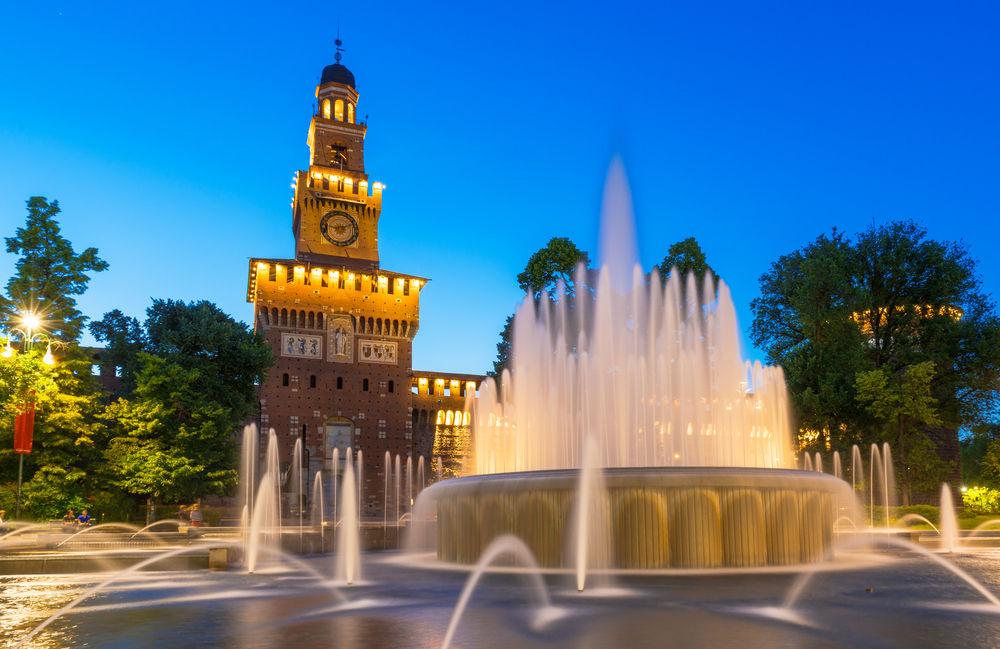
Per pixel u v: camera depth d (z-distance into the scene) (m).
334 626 9.80
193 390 47.19
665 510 15.75
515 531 16.75
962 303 49.66
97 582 15.65
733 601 11.57
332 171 79.25
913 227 49.97
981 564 17.94
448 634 9.14
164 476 39.25
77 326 39.66
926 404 43.09
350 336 72.94
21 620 10.57
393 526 25.67
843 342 47.06
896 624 9.64
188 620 10.45
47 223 39.50
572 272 54.38
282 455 67.81
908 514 36.41
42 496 35.00
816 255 50.06
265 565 19.34
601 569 15.53
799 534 16.75
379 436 71.88
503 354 56.34
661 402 27.89
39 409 34.94
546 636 8.94
